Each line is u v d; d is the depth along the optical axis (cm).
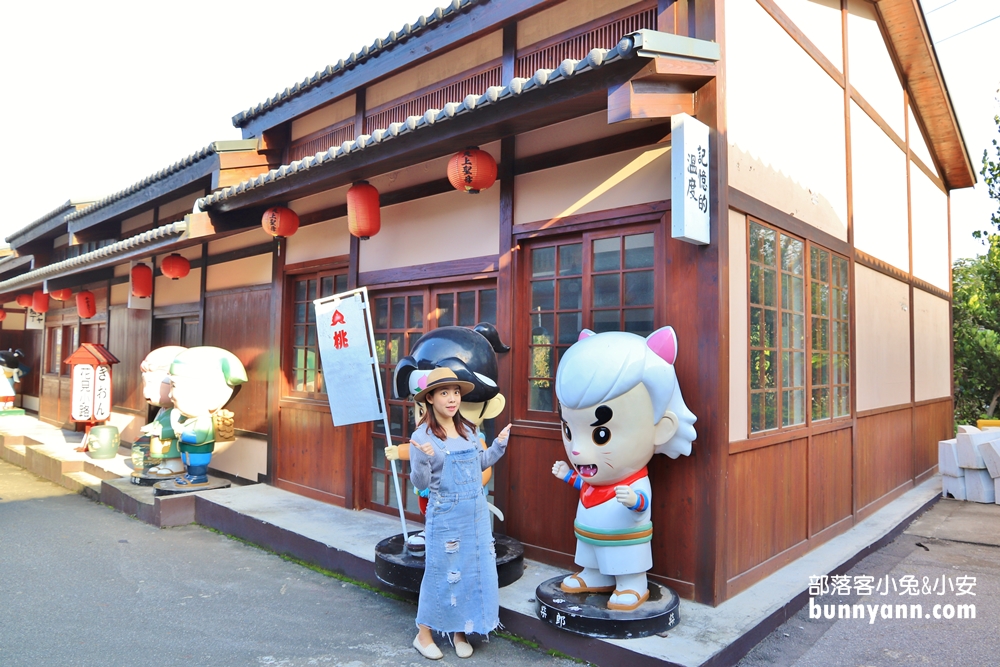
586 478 379
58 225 1160
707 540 397
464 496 367
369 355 499
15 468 1038
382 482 628
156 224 1038
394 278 609
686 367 409
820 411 566
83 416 956
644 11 469
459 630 361
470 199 550
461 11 569
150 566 543
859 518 638
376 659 374
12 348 1678
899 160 830
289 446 733
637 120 422
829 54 621
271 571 530
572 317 479
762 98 480
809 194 559
